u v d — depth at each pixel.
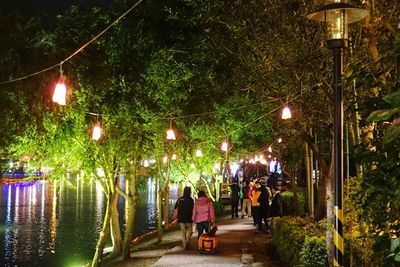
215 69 15.46
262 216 20.70
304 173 36.69
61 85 7.74
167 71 15.35
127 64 13.92
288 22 10.09
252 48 10.69
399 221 4.53
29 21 9.85
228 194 42.41
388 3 8.21
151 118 14.12
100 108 13.22
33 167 14.25
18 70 9.53
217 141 24.62
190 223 16.70
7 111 9.62
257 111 17.27
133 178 17.12
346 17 6.60
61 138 12.77
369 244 7.88
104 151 13.96
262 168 42.81
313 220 14.12
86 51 10.76
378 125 5.00
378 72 5.15
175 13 14.65
